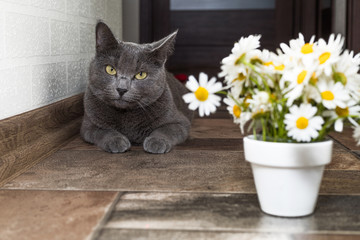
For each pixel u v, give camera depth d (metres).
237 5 3.84
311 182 0.99
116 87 1.64
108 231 0.93
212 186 1.24
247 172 1.38
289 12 3.83
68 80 2.01
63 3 1.89
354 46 2.74
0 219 0.99
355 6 2.72
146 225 0.96
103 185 1.25
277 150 0.95
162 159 1.56
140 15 3.74
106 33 1.64
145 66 1.66
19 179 1.31
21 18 1.46
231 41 3.88
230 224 0.97
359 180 1.30
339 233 0.93
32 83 1.59
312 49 0.94
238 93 0.99
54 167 1.45
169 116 1.82
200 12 3.84
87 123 1.85
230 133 2.06
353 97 0.93
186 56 3.90
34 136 1.57
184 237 0.90
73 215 1.02
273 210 1.01
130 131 1.79
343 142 1.85
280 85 0.93
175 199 1.13
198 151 1.69
